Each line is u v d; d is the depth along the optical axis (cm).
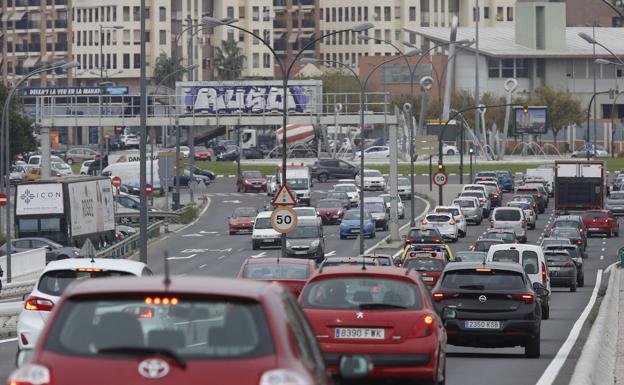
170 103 19212
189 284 2217
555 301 10688
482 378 4997
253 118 18875
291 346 2152
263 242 16588
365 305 4000
